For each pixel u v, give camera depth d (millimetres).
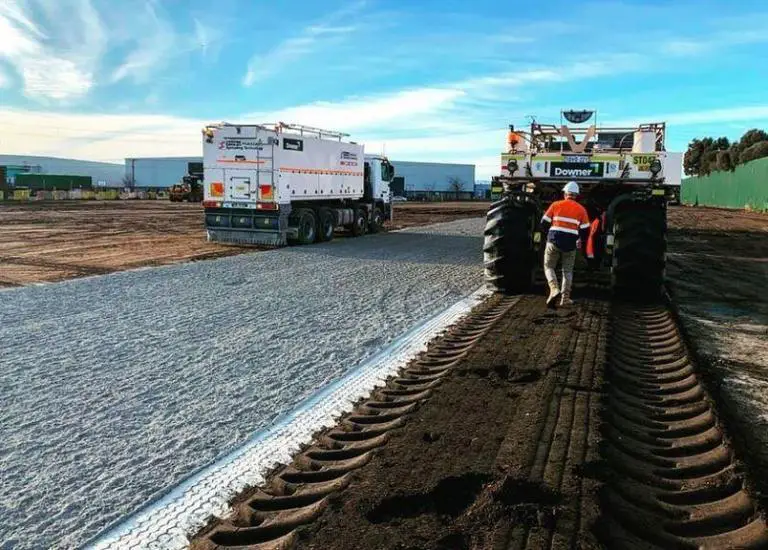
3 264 13859
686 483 3801
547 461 3738
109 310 8531
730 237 22344
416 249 17500
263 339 7062
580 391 5078
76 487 3676
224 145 17703
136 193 70812
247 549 3051
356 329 7633
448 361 6293
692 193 65188
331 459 4094
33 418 4680
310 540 2975
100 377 5637
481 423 4383
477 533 3010
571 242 8594
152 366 5984
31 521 3311
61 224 26344
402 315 8492
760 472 3889
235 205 17812
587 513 3168
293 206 18781
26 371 5781
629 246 9016
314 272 12500
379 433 4410
